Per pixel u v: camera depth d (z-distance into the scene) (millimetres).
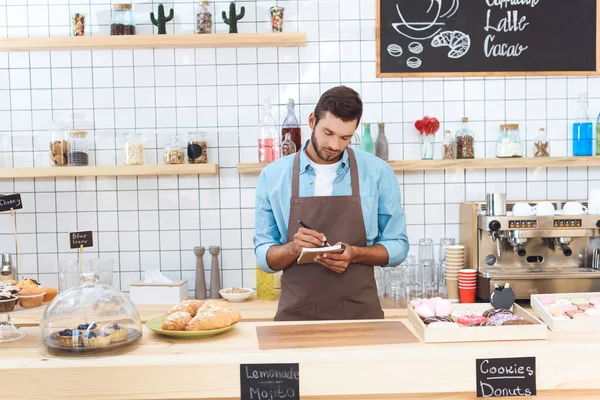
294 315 2297
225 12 3336
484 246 3166
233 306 3104
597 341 1599
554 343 1578
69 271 3055
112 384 1493
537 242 3186
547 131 3475
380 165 2410
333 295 2275
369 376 1513
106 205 3441
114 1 3414
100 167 3203
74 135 3271
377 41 3414
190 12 3402
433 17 3414
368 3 3422
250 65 3422
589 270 3092
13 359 1530
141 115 3436
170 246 3455
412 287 3396
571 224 3020
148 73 3422
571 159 3271
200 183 3445
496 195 3090
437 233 3471
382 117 3447
